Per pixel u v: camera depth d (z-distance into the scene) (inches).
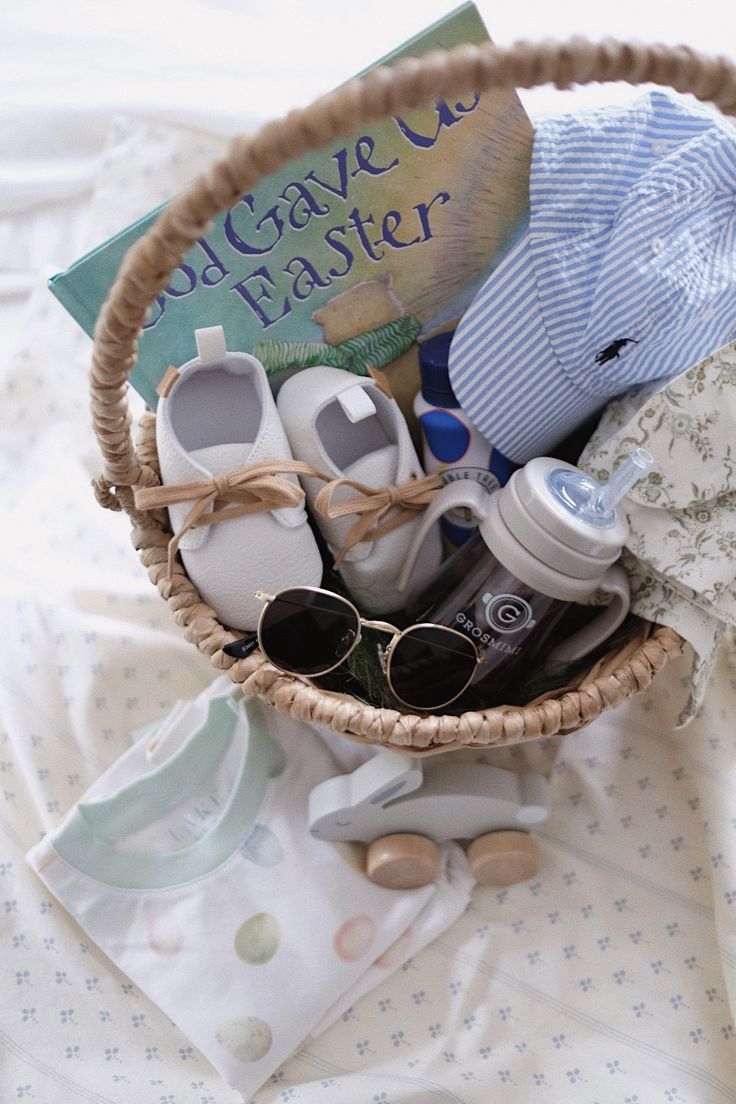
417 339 28.6
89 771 31.7
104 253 24.8
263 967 28.2
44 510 35.9
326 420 27.5
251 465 24.7
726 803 29.3
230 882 29.1
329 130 17.2
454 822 29.6
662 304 24.7
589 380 26.4
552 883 30.3
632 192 24.7
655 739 31.7
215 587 25.5
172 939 28.6
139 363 26.6
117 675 32.6
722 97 18.3
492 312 26.0
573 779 31.4
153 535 26.5
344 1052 28.4
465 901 30.0
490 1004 28.8
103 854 29.1
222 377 26.4
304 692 24.2
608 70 17.2
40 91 40.7
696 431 24.5
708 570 24.9
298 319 27.3
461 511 27.9
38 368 37.9
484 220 26.3
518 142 25.0
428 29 23.4
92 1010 28.6
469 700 26.8
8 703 32.2
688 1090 27.5
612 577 25.4
